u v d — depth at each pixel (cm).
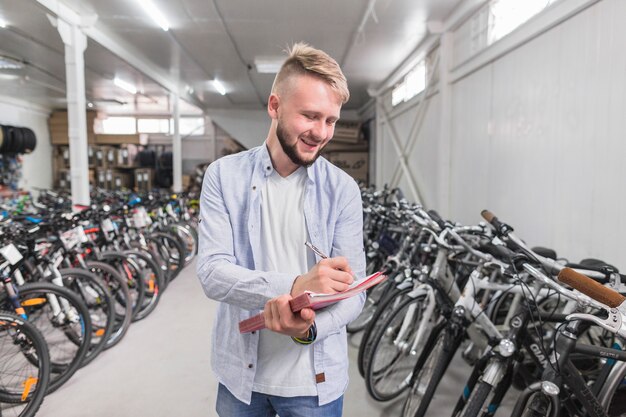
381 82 721
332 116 71
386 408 201
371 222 367
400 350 200
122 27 448
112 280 274
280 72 72
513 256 139
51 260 227
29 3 378
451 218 425
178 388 218
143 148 1009
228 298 70
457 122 409
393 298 210
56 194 562
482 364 146
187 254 497
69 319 210
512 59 298
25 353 188
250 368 82
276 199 84
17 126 782
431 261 243
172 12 402
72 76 408
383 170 760
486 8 340
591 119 216
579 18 225
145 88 758
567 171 236
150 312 320
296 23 429
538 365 149
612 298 89
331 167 86
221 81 722
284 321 59
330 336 85
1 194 626
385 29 444
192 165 1091
